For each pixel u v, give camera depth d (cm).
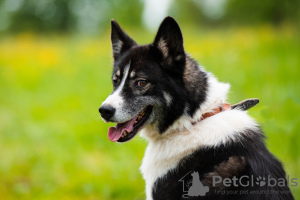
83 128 756
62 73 1257
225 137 346
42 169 642
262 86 881
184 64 373
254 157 332
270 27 1884
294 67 1040
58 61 1415
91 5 3331
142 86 382
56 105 957
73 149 695
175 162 357
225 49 1328
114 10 3306
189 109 365
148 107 388
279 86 861
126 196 549
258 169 325
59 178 611
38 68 1341
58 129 796
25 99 1046
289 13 1983
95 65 1291
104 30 2578
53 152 693
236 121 358
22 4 3397
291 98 625
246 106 399
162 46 377
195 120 366
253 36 1562
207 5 4009
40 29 3356
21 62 1422
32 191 578
